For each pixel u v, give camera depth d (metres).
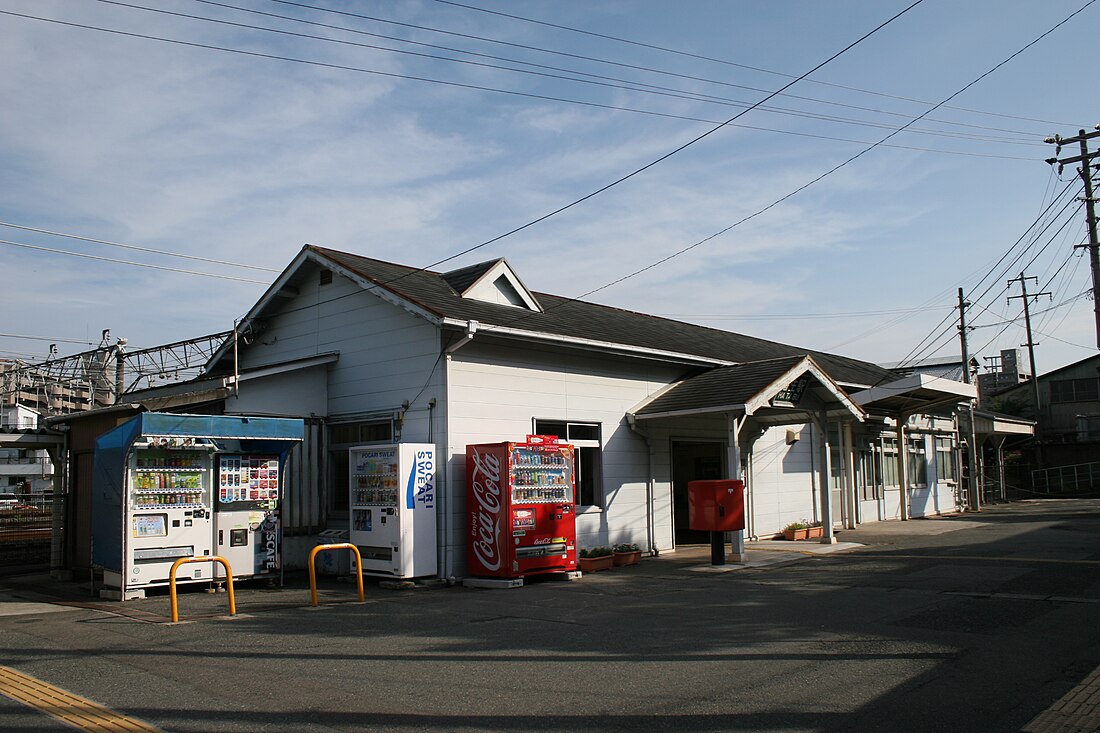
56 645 7.90
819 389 16.52
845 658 6.95
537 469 12.54
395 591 11.64
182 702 5.83
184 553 11.40
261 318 16.20
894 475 25.67
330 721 5.38
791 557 14.73
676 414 14.96
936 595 10.12
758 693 5.94
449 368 12.75
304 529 13.84
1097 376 52.38
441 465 12.59
